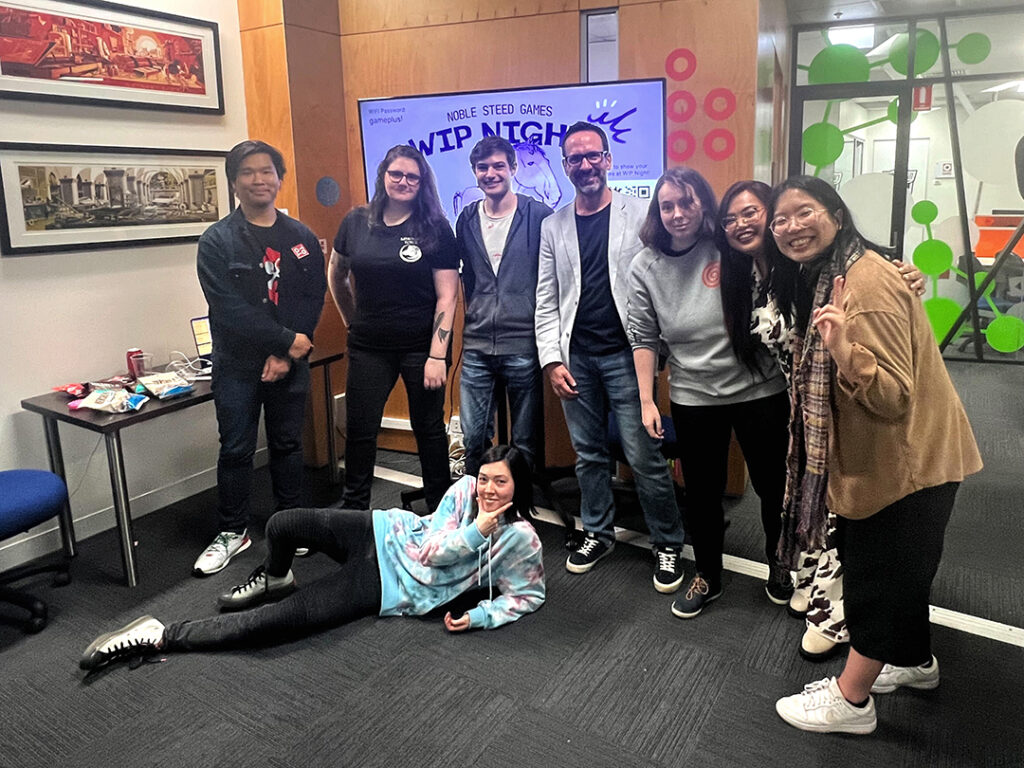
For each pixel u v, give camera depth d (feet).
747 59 10.19
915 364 5.38
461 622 7.84
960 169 17.58
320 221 12.59
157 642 7.55
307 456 13.01
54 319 9.92
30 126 9.43
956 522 10.47
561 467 11.53
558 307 9.02
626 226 8.51
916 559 5.54
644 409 8.19
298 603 7.70
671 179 7.34
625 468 11.78
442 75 12.04
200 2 11.40
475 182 11.28
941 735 6.33
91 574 9.42
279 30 11.62
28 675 7.36
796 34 18.37
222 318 9.07
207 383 10.23
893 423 5.32
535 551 8.14
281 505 10.09
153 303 11.10
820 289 5.66
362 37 12.45
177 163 11.16
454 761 6.13
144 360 10.44
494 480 7.74
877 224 18.39
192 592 8.95
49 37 9.45
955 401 5.75
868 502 5.47
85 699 6.98
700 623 8.06
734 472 11.46
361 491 10.17
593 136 8.32
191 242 11.55
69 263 10.02
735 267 7.11
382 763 6.12
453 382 12.10
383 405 9.96
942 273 18.49
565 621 8.14
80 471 10.36
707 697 6.86
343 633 7.93
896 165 17.98
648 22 10.61
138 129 10.69
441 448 10.26
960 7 16.61
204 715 6.72
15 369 9.57
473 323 9.82
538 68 11.44
